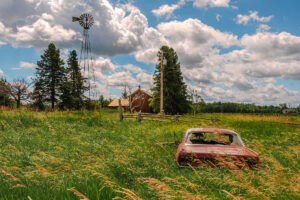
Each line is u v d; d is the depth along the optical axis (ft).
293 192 9.86
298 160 18.51
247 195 9.88
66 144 28.84
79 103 157.38
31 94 143.74
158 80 149.89
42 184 11.63
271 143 31.48
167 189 8.00
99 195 9.50
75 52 189.78
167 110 147.84
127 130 47.16
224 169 14.07
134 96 197.57
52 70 156.66
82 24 154.40
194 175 13.67
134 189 12.00
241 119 66.44
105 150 24.12
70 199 9.32
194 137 21.63
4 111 54.39
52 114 58.75
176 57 155.12
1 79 132.57
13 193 10.05
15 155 21.09
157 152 23.26
